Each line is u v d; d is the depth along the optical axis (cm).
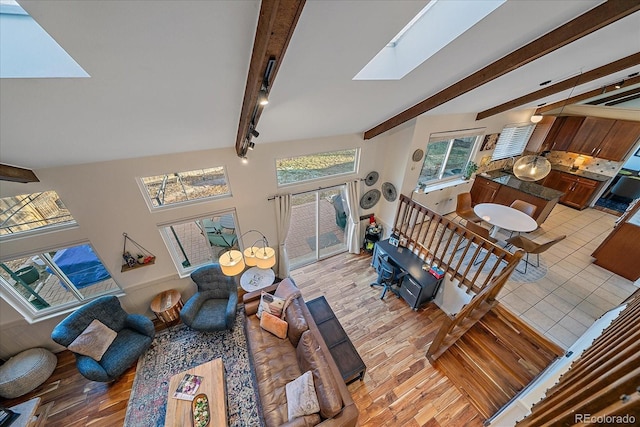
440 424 278
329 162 471
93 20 104
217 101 214
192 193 370
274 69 148
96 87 155
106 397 308
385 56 231
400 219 534
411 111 367
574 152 604
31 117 169
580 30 187
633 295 273
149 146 281
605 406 59
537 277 400
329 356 285
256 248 369
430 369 330
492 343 328
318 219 507
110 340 323
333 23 140
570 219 569
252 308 363
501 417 239
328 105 284
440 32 193
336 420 226
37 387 318
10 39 125
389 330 388
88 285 379
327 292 466
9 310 313
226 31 131
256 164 390
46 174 267
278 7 100
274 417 249
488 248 324
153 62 144
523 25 186
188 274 416
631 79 410
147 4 103
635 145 516
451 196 596
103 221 318
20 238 284
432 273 396
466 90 286
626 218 380
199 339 375
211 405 255
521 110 568
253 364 307
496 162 643
